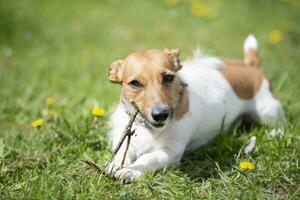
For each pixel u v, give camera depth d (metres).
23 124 6.08
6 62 8.34
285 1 11.25
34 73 7.76
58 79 7.48
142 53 4.66
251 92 5.67
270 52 8.38
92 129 5.35
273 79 7.01
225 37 9.23
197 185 4.39
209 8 10.55
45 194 4.06
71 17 10.27
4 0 10.67
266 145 5.00
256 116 5.71
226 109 5.37
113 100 6.62
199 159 4.98
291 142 4.98
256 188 4.22
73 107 6.37
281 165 4.64
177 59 4.81
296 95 6.50
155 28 9.74
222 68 5.59
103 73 7.79
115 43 9.12
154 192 4.20
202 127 5.13
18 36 9.16
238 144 5.09
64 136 5.24
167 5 10.84
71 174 4.49
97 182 4.34
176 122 4.64
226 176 4.46
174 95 4.51
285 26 9.72
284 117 5.77
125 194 4.11
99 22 10.04
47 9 10.53
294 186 4.36
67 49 8.82
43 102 6.71
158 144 4.68
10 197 4.12
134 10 10.59
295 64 7.78
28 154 5.01
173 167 4.60
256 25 9.77
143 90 4.42
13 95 6.92
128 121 4.73
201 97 5.09
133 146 4.76
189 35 9.30
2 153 4.82
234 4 10.95
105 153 4.93
